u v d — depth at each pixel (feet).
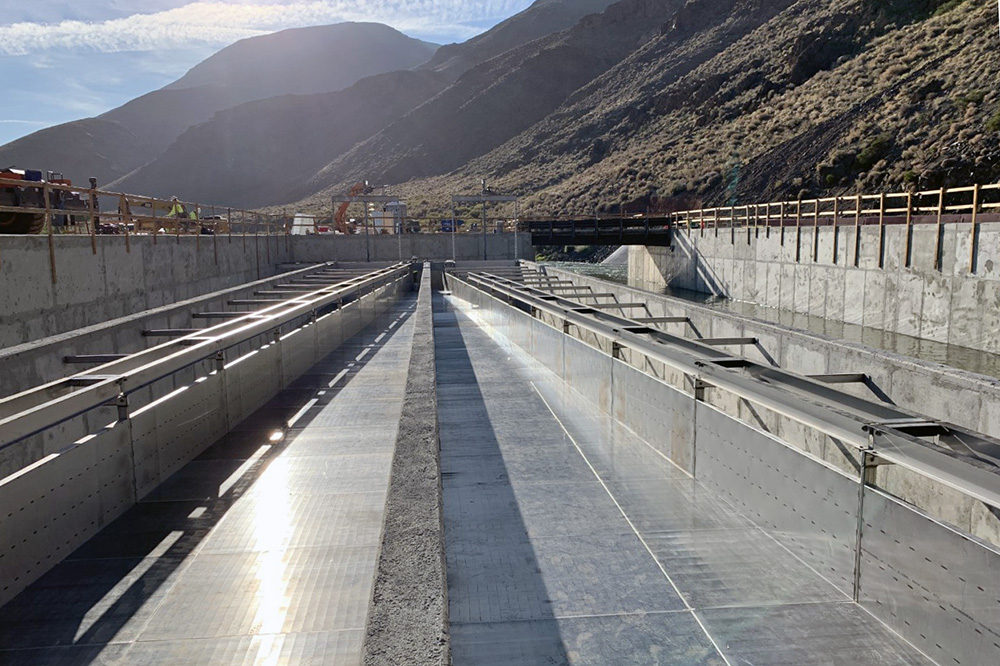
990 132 155.12
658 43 537.65
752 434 17.25
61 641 11.71
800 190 200.54
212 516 17.33
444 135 594.65
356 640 11.68
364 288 62.03
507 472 21.48
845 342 27.09
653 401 23.77
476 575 14.78
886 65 236.84
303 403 30.01
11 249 41.16
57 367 28.73
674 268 176.14
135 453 18.29
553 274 93.15
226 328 27.99
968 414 20.58
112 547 15.53
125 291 57.11
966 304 85.25
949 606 10.94
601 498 19.13
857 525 13.23
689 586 14.05
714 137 294.05
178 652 11.38
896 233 97.96
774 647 11.85
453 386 34.76
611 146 383.04
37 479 14.12
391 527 11.33
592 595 13.83
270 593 13.34
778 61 330.13
